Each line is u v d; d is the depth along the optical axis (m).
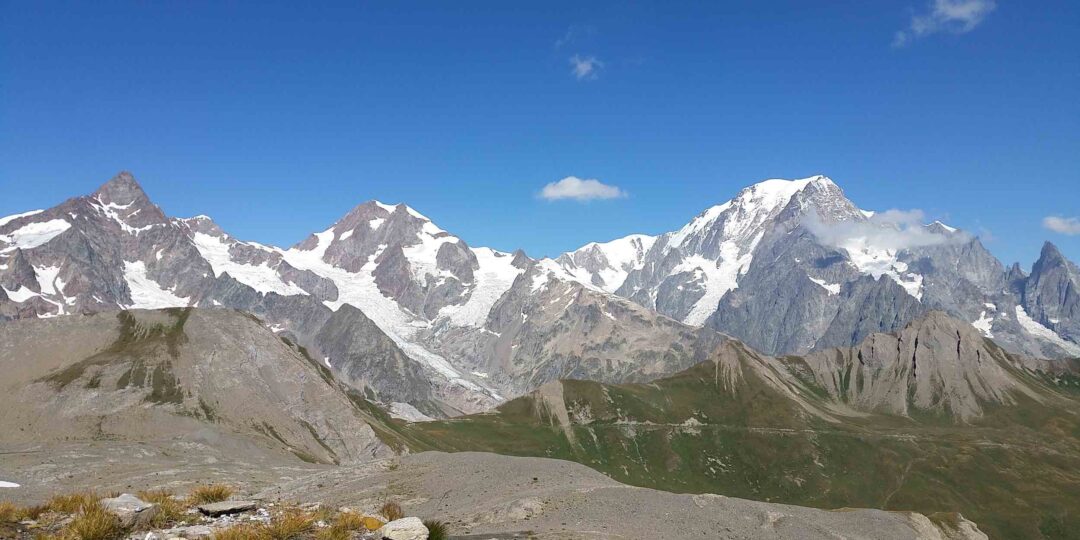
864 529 75.44
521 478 69.69
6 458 104.06
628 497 60.84
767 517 61.91
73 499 35.81
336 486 72.38
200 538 31.91
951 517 117.12
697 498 63.16
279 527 33.31
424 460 80.62
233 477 95.12
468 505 60.84
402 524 34.69
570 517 55.09
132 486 84.25
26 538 31.14
